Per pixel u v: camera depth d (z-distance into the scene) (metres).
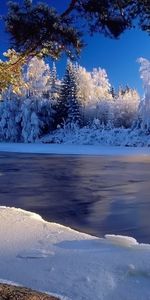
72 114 77.75
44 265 5.82
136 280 5.33
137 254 6.23
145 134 67.44
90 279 5.31
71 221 12.35
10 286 4.12
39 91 80.62
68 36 6.82
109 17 6.50
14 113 80.88
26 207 14.89
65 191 19.17
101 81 93.06
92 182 22.56
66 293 4.91
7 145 69.06
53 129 79.69
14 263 5.90
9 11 6.71
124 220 12.41
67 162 37.12
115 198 16.97
